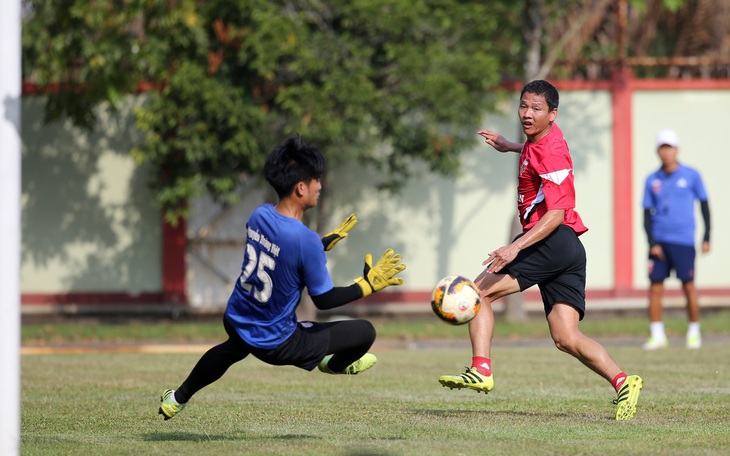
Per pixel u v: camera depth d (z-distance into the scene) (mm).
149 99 71812
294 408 28703
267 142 62062
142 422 25875
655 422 25172
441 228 74250
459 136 64562
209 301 72688
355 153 61812
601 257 75000
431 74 61031
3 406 18531
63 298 72188
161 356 49156
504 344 56688
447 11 62562
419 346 56719
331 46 60125
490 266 23203
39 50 60688
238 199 65312
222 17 61438
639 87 75125
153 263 72312
